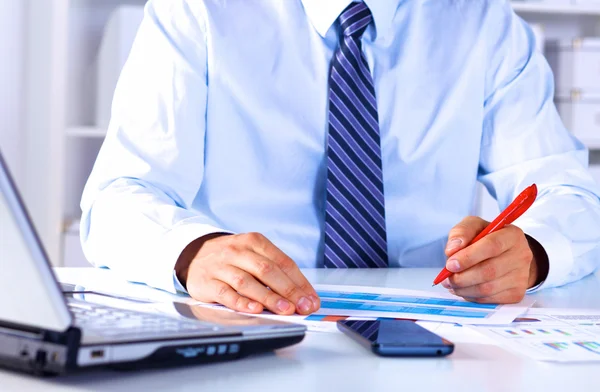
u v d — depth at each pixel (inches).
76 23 109.0
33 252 20.6
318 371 25.0
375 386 23.4
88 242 47.3
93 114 113.0
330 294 39.4
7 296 21.8
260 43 56.4
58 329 21.3
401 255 58.2
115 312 27.3
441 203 59.4
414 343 27.2
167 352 23.7
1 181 20.1
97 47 112.4
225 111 55.6
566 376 24.9
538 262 44.2
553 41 109.6
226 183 56.0
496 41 61.9
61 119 103.2
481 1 62.6
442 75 59.3
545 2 110.1
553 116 61.5
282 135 56.1
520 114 60.7
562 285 46.0
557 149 59.7
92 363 22.1
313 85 56.6
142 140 52.3
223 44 55.5
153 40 55.3
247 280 34.5
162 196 49.6
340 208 53.3
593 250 49.0
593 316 35.3
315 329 31.3
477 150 60.8
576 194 54.1
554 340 29.9
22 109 103.0
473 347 28.8
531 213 49.9
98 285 41.8
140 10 99.3
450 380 24.2
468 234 39.6
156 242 41.0
